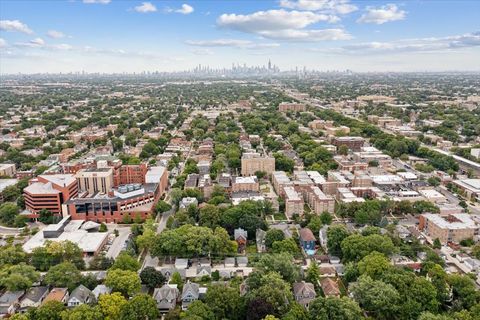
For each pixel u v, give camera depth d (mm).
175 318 176000
